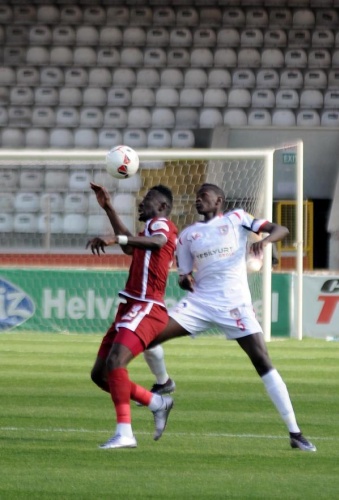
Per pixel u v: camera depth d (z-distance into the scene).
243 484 18.75
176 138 74.25
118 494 17.86
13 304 48.44
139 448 22.19
